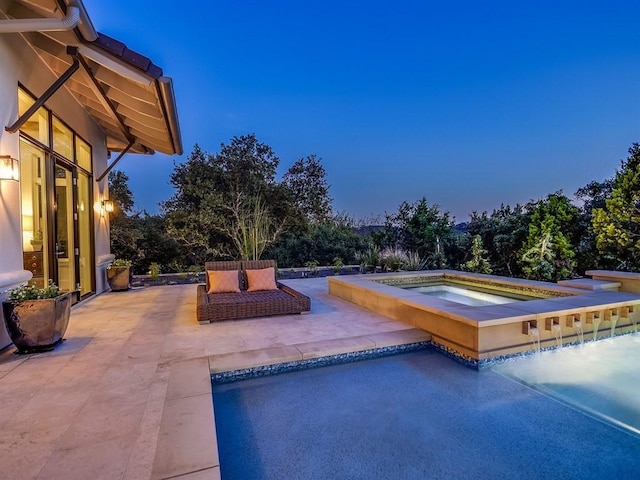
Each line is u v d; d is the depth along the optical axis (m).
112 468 1.86
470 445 2.49
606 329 4.52
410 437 2.57
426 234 11.66
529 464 2.29
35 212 4.95
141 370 3.15
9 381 2.90
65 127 5.72
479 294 6.73
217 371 3.33
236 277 5.93
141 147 8.53
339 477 2.14
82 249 6.61
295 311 5.27
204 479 1.78
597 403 3.11
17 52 4.10
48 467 1.87
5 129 3.83
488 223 10.73
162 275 9.88
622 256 7.72
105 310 5.62
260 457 2.32
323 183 12.54
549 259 8.67
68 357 3.46
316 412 2.90
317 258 12.38
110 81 4.70
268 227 11.38
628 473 2.21
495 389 3.34
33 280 4.89
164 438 2.12
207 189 10.88
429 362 3.96
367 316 5.27
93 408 2.47
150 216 11.88
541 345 4.05
